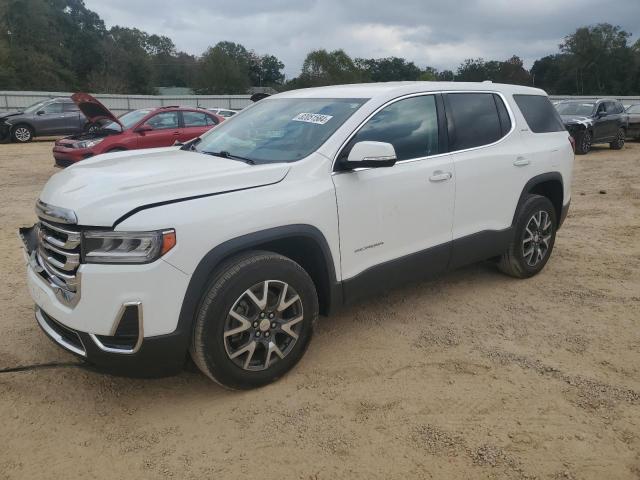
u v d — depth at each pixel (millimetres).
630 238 6910
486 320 4363
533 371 3588
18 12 64938
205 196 3049
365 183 3686
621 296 4867
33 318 4367
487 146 4598
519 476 2662
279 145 3787
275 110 4352
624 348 3900
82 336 2900
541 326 4258
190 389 3393
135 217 2820
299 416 3111
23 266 5668
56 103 20750
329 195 3486
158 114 11984
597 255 6137
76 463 2756
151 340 2869
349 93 4129
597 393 3332
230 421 3072
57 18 72562
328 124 3787
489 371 3588
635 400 3264
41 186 10922
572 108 18016
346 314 4469
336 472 2688
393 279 3982
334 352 3836
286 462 2756
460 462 2752
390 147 3438
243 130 4270
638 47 79312
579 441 2902
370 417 3104
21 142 20359
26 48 63656
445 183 4184
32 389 3381
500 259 5145
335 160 3582
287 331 3355
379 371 3586
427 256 4156
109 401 3273
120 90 65375
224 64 72688
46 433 2982
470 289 5020
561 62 81250
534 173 4980
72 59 72062
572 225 7645
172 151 4297
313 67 73062
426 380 3480
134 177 3156
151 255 2805
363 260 3764
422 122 4168
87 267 2809
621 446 2867
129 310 2826
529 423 3049
